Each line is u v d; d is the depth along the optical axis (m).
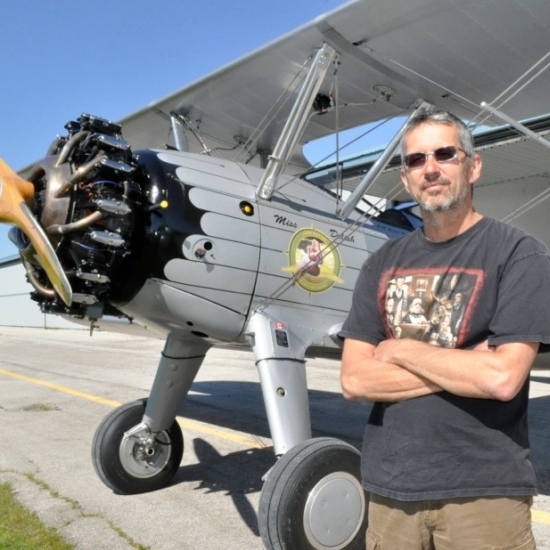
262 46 3.85
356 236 3.96
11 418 6.04
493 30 3.50
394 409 1.49
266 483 2.57
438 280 1.51
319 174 5.86
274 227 3.43
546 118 8.12
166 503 3.49
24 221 2.67
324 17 3.43
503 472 1.35
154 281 3.03
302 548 2.51
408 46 3.70
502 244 1.45
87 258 2.79
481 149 9.59
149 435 3.68
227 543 2.91
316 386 8.59
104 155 2.76
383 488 1.46
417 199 1.56
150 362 11.80
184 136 4.92
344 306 3.72
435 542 1.42
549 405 7.07
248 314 3.31
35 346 16.52
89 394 7.59
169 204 3.05
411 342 1.47
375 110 4.85
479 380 1.32
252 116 4.92
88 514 3.28
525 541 1.37
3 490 3.66
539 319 1.33
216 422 5.89
